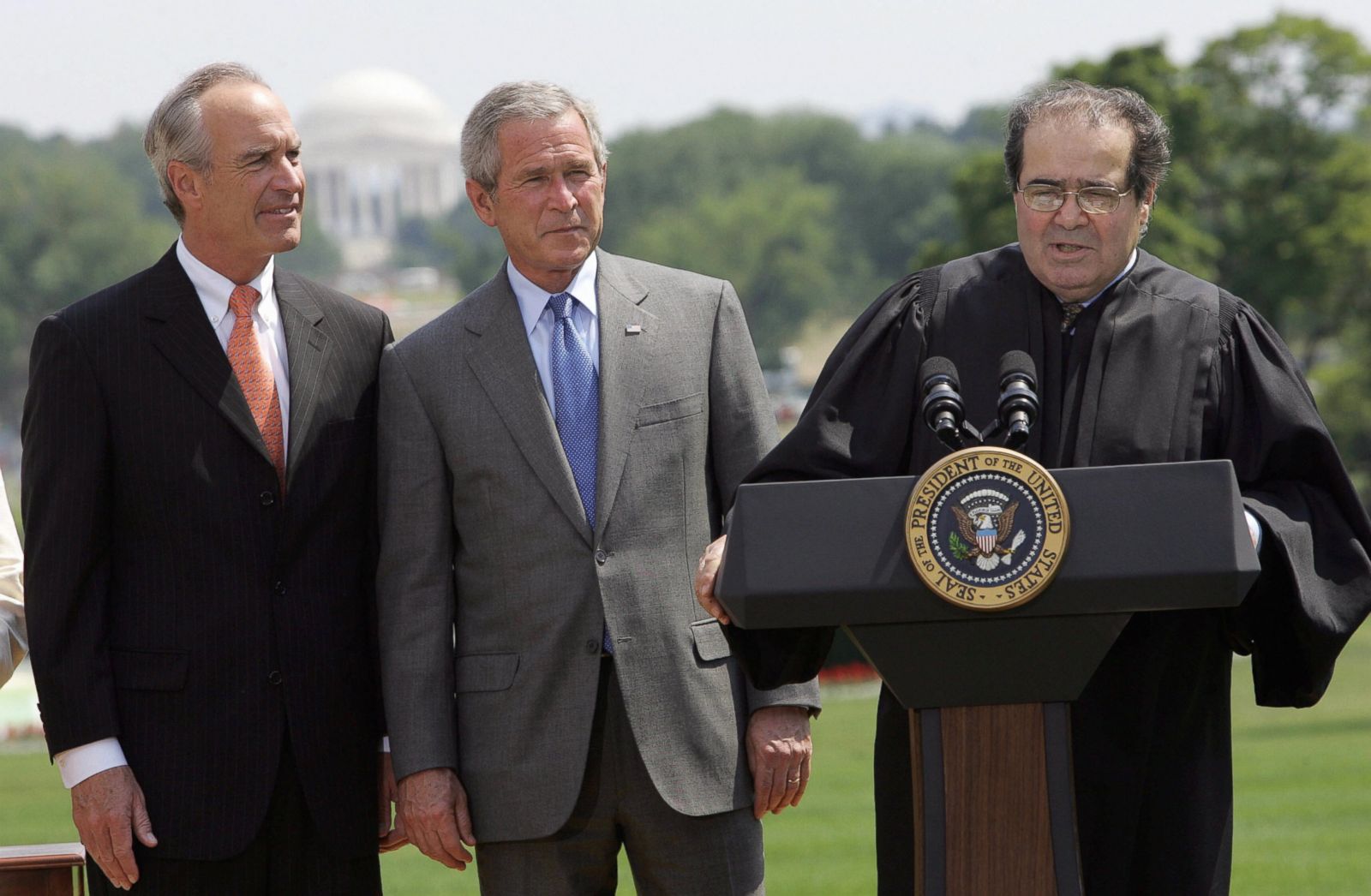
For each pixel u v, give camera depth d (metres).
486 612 7.12
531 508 7.04
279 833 7.03
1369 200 66.56
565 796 6.96
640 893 7.33
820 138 191.62
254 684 6.95
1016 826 4.92
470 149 7.17
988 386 6.19
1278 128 67.69
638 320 7.27
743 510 4.87
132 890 6.90
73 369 6.94
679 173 184.38
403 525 7.16
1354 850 14.99
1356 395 70.44
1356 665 39.94
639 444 7.10
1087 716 5.89
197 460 6.95
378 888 7.40
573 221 7.04
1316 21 67.19
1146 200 6.06
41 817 18.70
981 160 64.12
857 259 178.12
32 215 164.88
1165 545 4.75
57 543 6.83
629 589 7.02
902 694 4.95
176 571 6.96
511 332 7.20
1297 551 5.57
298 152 7.24
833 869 14.60
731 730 7.20
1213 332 6.15
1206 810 5.93
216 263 7.16
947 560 4.76
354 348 7.42
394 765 7.04
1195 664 5.95
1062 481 4.82
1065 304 6.25
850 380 6.34
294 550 7.07
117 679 6.93
